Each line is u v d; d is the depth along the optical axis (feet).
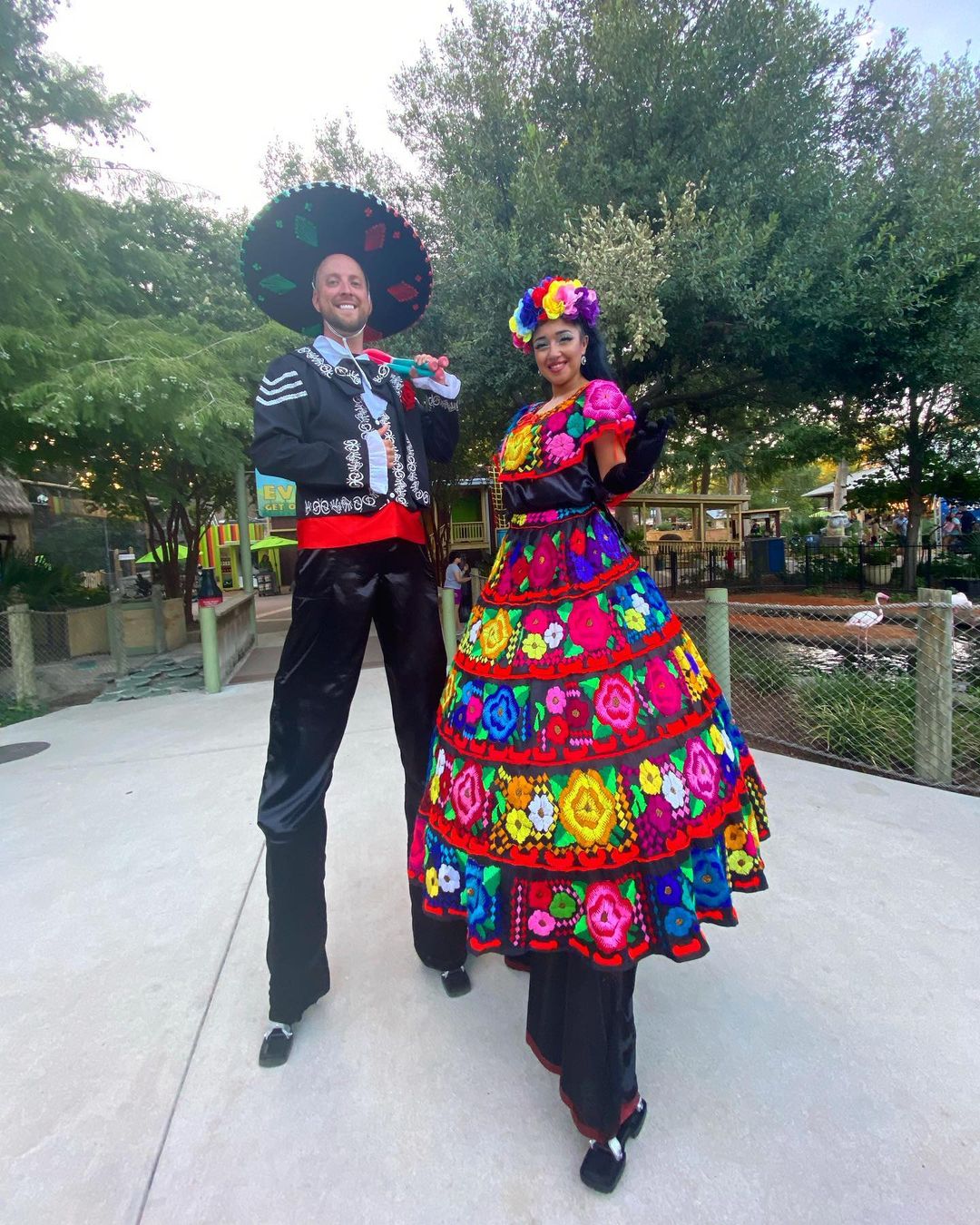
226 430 25.54
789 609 14.60
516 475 5.18
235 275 34.37
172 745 15.87
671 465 55.88
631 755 4.29
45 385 18.76
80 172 21.86
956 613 14.28
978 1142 4.78
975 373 22.17
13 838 10.75
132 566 87.25
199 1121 5.22
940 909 7.61
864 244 19.51
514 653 4.77
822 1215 4.30
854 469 57.21
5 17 20.76
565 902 4.25
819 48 21.08
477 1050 5.87
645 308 18.03
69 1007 6.60
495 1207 4.43
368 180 25.63
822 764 12.83
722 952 7.00
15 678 21.62
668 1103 5.19
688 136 21.34
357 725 16.30
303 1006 5.96
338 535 5.75
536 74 23.53
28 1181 4.73
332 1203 4.51
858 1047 5.68
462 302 21.79
